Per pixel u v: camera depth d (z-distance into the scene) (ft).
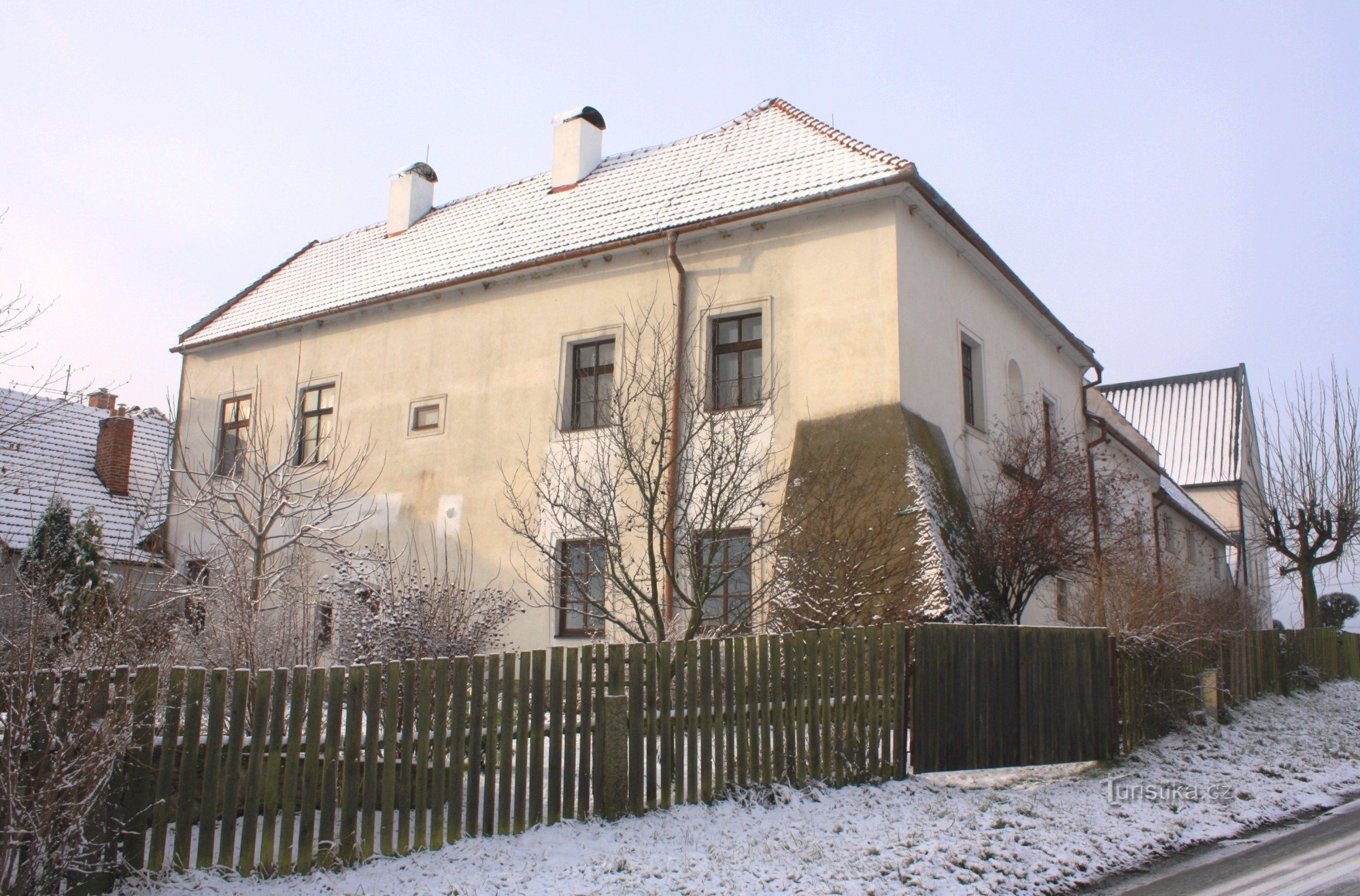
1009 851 21.02
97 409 75.87
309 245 73.36
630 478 43.19
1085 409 65.31
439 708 19.77
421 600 34.45
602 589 41.68
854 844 21.09
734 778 23.61
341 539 54.39
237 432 62.08
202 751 17.56
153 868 16.89
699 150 53.93
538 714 21.04
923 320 43.50
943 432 43.78
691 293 46.06
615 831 20.83
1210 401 127.54
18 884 14.99
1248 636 46.65
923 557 36.24
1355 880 19.45
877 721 26.66
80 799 15.87
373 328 57.11
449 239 60.29
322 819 18.25
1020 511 41.24
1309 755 34.47
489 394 51.39
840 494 38.99
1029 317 57.67
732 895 17.92
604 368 48.52
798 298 43.45
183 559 54.49
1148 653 35.17
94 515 46.03
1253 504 91.04
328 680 18.63
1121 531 47.85
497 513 49.39
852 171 43.32
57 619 21.90
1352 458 76.28
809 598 36.29
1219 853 22.13
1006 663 29.68
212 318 67.31
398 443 54.19
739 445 34.73
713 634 33.60
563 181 58.59
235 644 30.89
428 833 19.38
